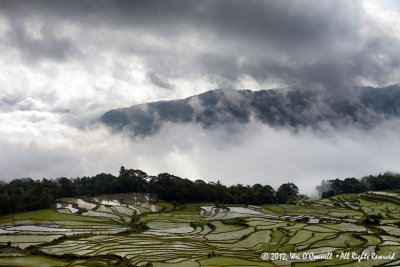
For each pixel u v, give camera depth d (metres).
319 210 160.12
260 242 92.06
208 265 68.88
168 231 109.38
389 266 66.06
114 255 76.06
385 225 109.38
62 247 83.00
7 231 104.56
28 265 67.69
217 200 197.12
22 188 180.62
